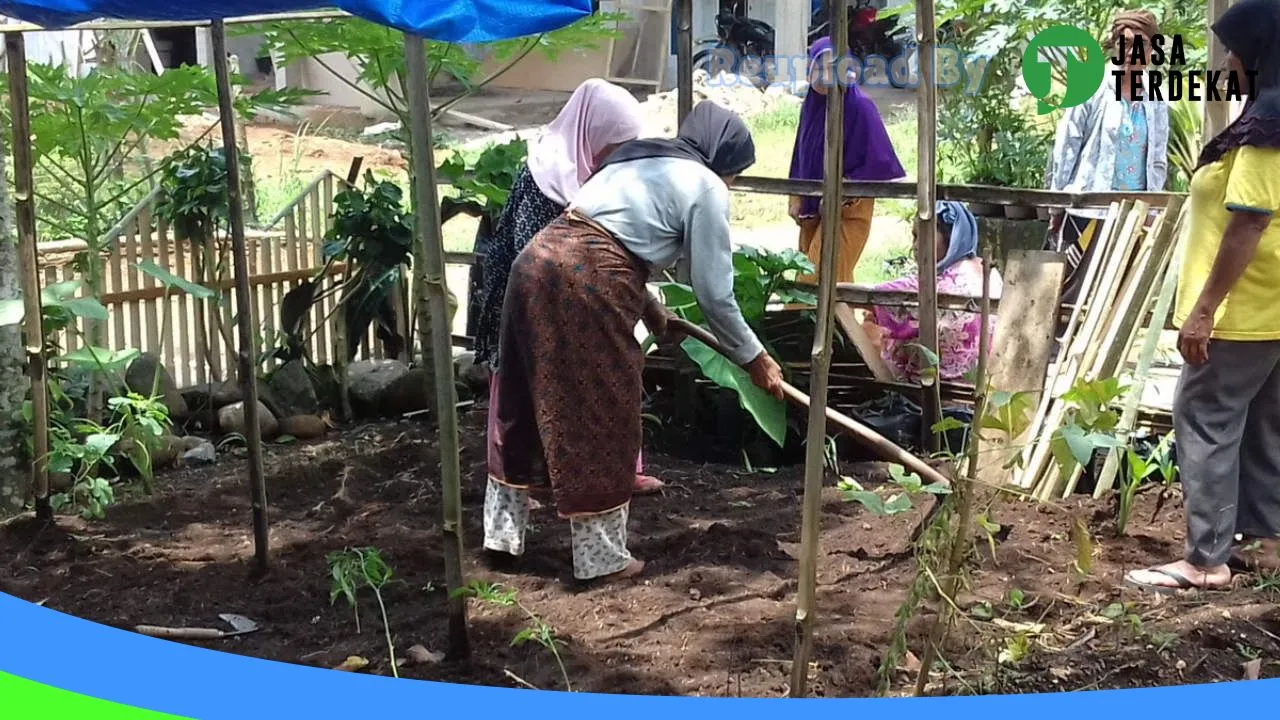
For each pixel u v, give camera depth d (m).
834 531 4.48
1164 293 4.85
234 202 3.91
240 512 4.83
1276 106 3.47
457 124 15.20
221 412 5.73
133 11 3.14
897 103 14.41
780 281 5.53
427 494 5.02
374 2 2.82
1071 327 5.00
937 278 5.43
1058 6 7.90
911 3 8.32
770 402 4.80
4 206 4.39
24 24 4.02
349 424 6.02
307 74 16.27
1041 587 3.91
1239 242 3.54
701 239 3.75
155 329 5.88
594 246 3.74
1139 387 4.80
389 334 6.55
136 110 5.62
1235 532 3.98
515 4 2.95
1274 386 3.92
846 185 5.57
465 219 11.05
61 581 4.04
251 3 3.11
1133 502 4.65
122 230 5.74
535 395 3.82
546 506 4.75
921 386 5.06
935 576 3.02
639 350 3.87
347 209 6.05
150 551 4.31
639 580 4.02
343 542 4.40
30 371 4.29
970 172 8.53
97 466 5.08
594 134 4.16
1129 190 6.57
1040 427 4.79
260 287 6.26
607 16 5.92
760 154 12.57
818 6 14.30
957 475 2.95
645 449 5.60
